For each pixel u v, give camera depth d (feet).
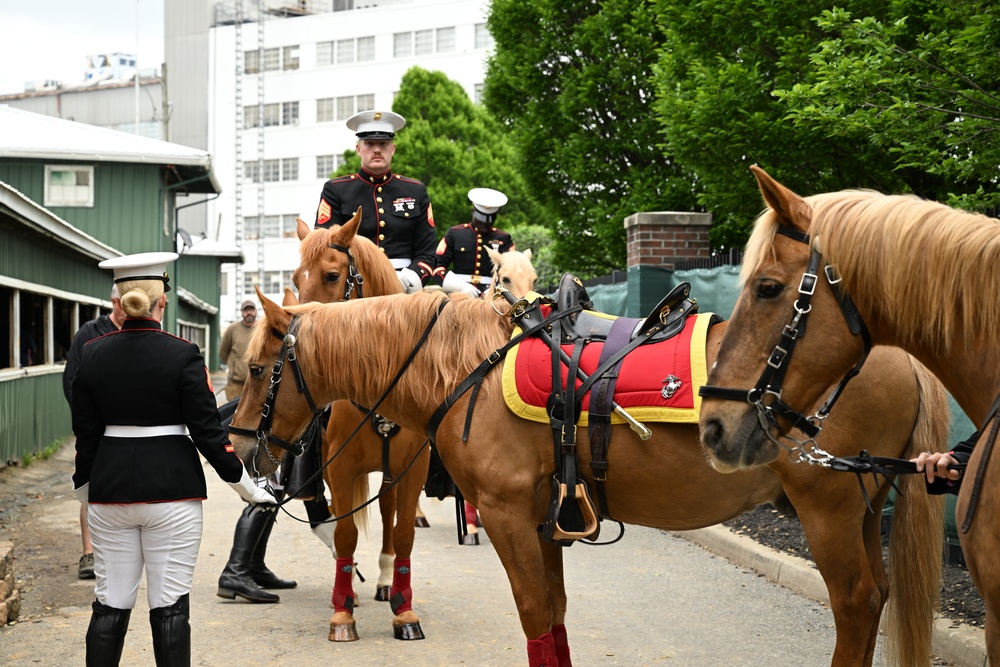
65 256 45.96
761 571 20.49
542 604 11.93
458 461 12.28
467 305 12.92
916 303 8.64
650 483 11.44
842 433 11.04
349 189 19.71
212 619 17.60
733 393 9.16
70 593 19.58
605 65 48.11
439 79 122.31
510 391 11.82
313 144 172.35
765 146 27.30
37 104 221.46
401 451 15.98
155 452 11.95
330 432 16.46
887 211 8.80
